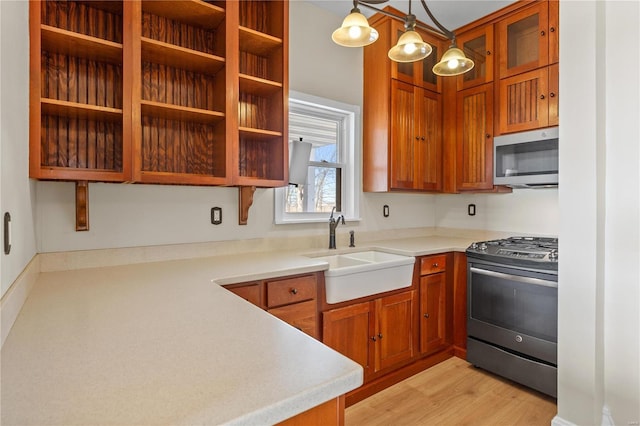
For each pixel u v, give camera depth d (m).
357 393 2.14
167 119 1.93
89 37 1.50
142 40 1.63
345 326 2.08
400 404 2.10
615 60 1.74
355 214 2.92
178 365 0.72
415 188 2.92
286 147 2.13
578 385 1.72
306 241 2.63
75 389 0.62
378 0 1.71
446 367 2.58
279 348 0.81
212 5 1.86
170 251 2.04
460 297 2.71
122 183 1.78
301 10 2.58
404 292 2.42
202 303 1.18
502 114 2.74
